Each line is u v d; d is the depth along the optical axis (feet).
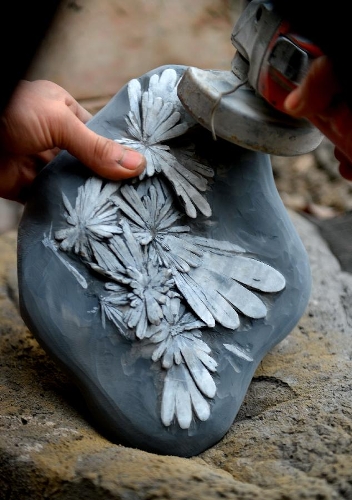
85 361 2.30
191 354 2.33
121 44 4.55
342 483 2.09
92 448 2.24
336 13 2.02
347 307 3.03
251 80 2.30
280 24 2.19
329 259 3.27
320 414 2.34
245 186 2.50
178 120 2.45
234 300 2.41
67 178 2.40
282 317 2.48
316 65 2.08
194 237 2.44
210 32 4.82
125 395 2.28
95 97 4.35
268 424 2.35
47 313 2.31
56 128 2.39
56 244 2.35
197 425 2.29
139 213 2.39
